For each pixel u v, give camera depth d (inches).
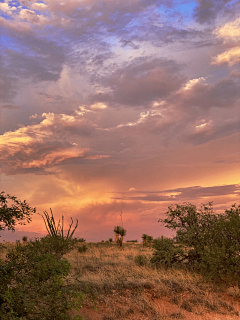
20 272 227.3
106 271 468.4
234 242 430.3
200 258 472.4
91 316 280.1
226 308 330.3
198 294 362.9
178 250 495.2
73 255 697.6
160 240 528.1
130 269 492.1
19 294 204.4
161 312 299.3
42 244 439.5
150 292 358.6
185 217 509.7
